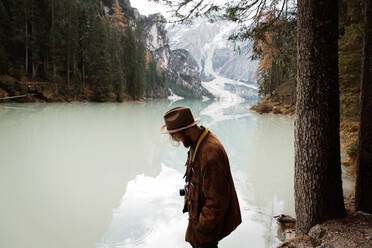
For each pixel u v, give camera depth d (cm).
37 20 3581
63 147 805
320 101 213
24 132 1030
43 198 404
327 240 196
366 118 250
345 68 719
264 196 411
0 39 3259
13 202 388
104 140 949
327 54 208
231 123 1611
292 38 343
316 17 205
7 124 1216
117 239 272
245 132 1223
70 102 3544
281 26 335
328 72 209
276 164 639
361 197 259
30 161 635
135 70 5631
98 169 583
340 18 650
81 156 704
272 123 1616
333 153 220
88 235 282
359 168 260
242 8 314
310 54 213
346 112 949
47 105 2717
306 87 220
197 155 139
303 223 238
